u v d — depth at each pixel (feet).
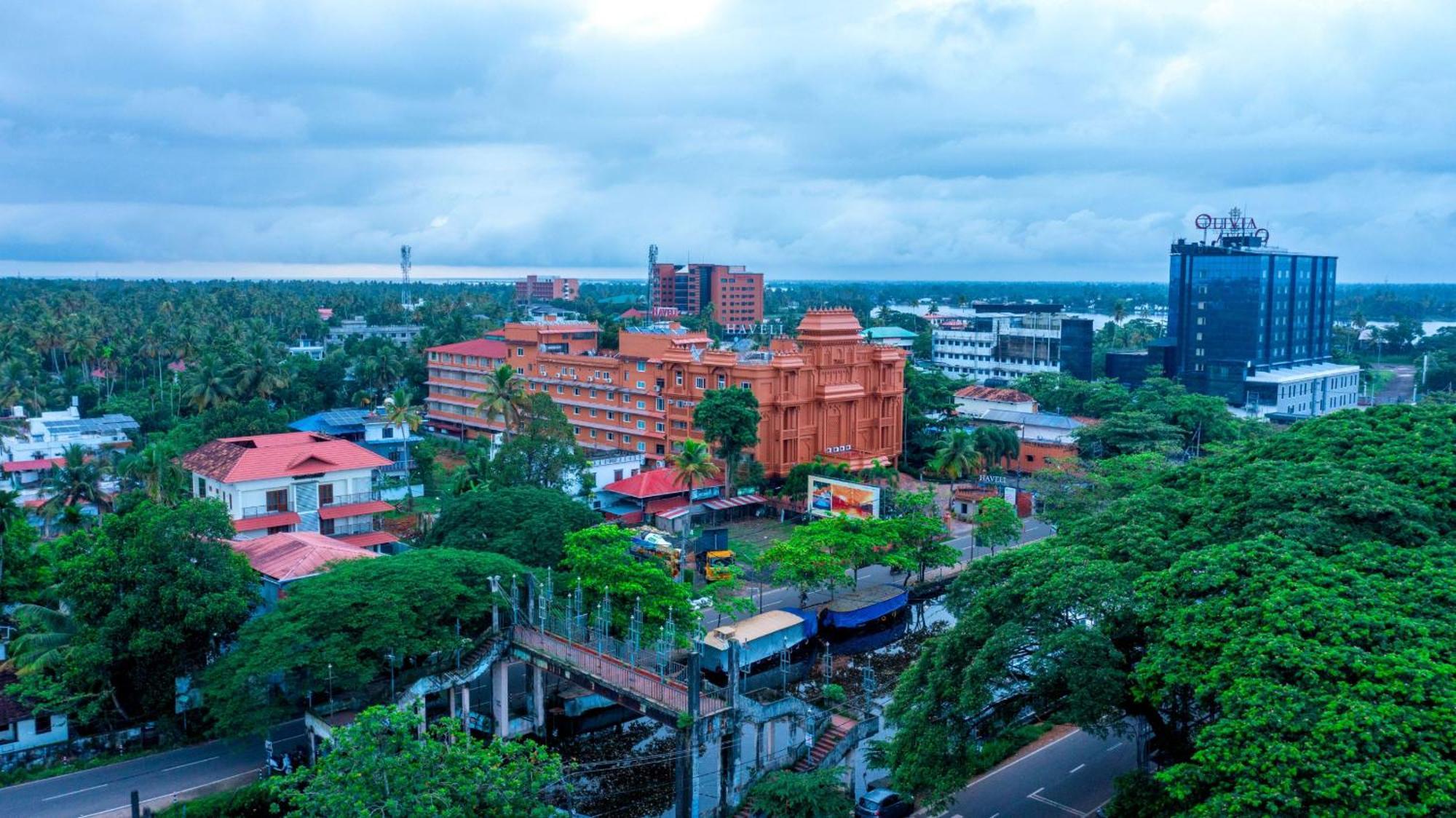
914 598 292.40
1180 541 169.58
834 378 433.48
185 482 303.27
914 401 503.20
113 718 197.36
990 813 172.14
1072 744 200.85
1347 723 108.88
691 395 419.54
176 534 192.75
